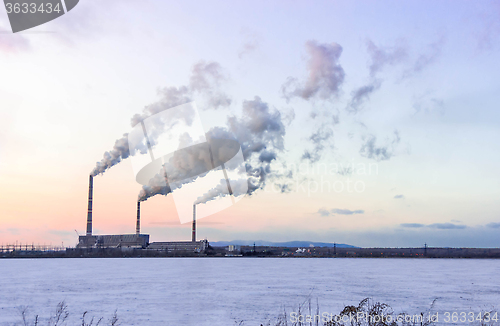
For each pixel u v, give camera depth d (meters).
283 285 44.94
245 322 23.45
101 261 135.88
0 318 24.50
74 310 27.62
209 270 75.00
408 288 42.06
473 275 62.38
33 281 49.78
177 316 25.53
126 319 24.53
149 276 58.31
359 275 61.50
